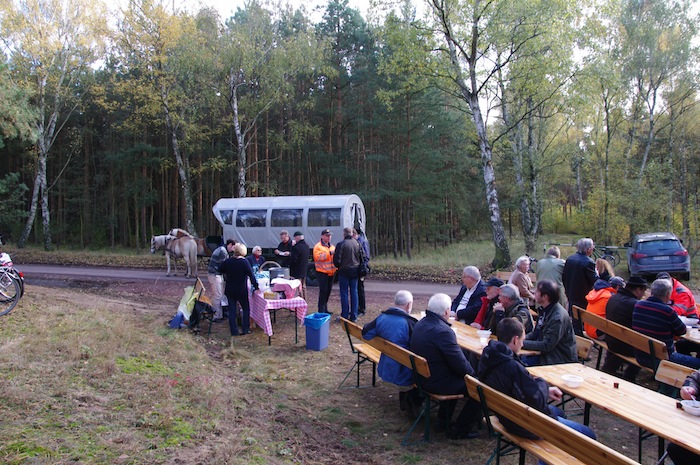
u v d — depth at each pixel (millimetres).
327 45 23922
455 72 16125
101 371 5367
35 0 24750
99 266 20578
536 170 23406
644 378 6457
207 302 9266
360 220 17734
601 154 28406
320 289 10094
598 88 20125
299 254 10461
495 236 16719
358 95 26406
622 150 27438
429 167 25969
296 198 17031
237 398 5434
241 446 4031
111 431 3904
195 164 30344
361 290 10547
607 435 4867
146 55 23203
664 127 25609
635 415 3484
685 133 27672
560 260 7961
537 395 3754
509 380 3801
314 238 16344
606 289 6867
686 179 28734
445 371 4688
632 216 21547
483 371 3965
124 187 31859
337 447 4516
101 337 6863
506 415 3654
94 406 4402
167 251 17188
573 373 4496
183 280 16109
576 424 3848
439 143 27734
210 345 8156
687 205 24469
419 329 4844
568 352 5141
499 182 32812
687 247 21891
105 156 32000
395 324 5270
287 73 23938
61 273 17922
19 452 3326
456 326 6176
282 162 30000
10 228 36094
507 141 21781
